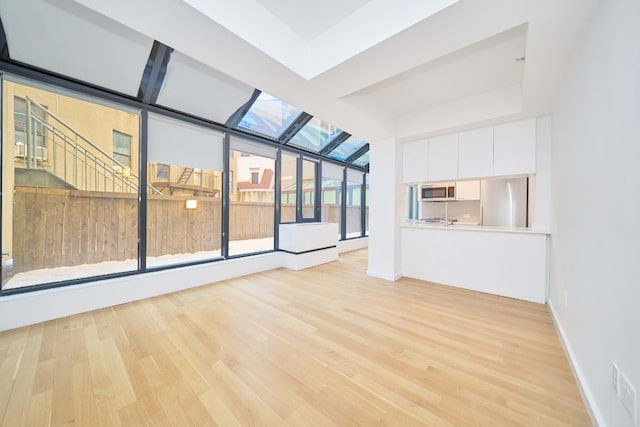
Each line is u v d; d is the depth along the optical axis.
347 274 4.11
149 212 3.33
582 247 1.54
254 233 4.77
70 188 2.69
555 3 1.35
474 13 1.46
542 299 2.84
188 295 3.04
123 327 2.20
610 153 1.14
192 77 2.91
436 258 3.65
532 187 3.34
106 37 2.25
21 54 2.11
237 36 1.69
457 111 3.24
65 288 2.40
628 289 0.96
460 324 2.31
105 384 1.48
